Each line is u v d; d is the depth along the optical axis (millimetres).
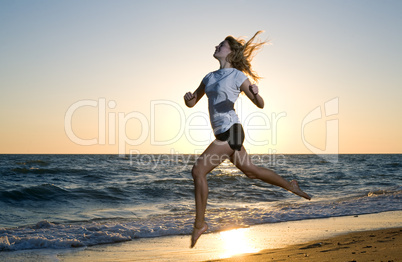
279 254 5406
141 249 6742
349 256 4523
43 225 8781
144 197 15258
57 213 11695
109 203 13914
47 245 7020
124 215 11227
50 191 14852
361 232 7578
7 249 6812
